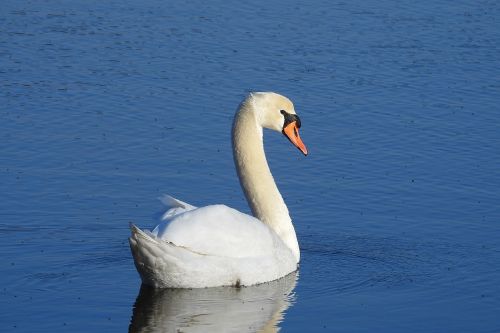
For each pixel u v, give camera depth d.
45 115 20.58
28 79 22.64
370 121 20.86
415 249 15.32
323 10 28.50
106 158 18.59
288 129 15.41
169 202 14.09
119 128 20.05
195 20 27.17
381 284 13.98
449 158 19.05
